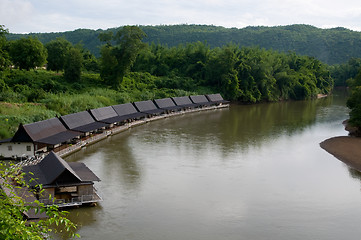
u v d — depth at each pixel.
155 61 142.62
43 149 49.78
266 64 132.62
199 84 129.00
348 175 44.84
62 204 32.50
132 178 42.28
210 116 93.31
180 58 143.62
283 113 102.12
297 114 99.88
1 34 70.06
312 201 36.50
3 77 74.69
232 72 125.00
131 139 62.66
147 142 60.72
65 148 52.22
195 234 29.42
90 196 34.03
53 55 114.38
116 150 54.88
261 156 53.06
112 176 42.84
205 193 38.09
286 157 52.81
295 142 62.88
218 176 43.59
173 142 60.94
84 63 127.56
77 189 33.66
